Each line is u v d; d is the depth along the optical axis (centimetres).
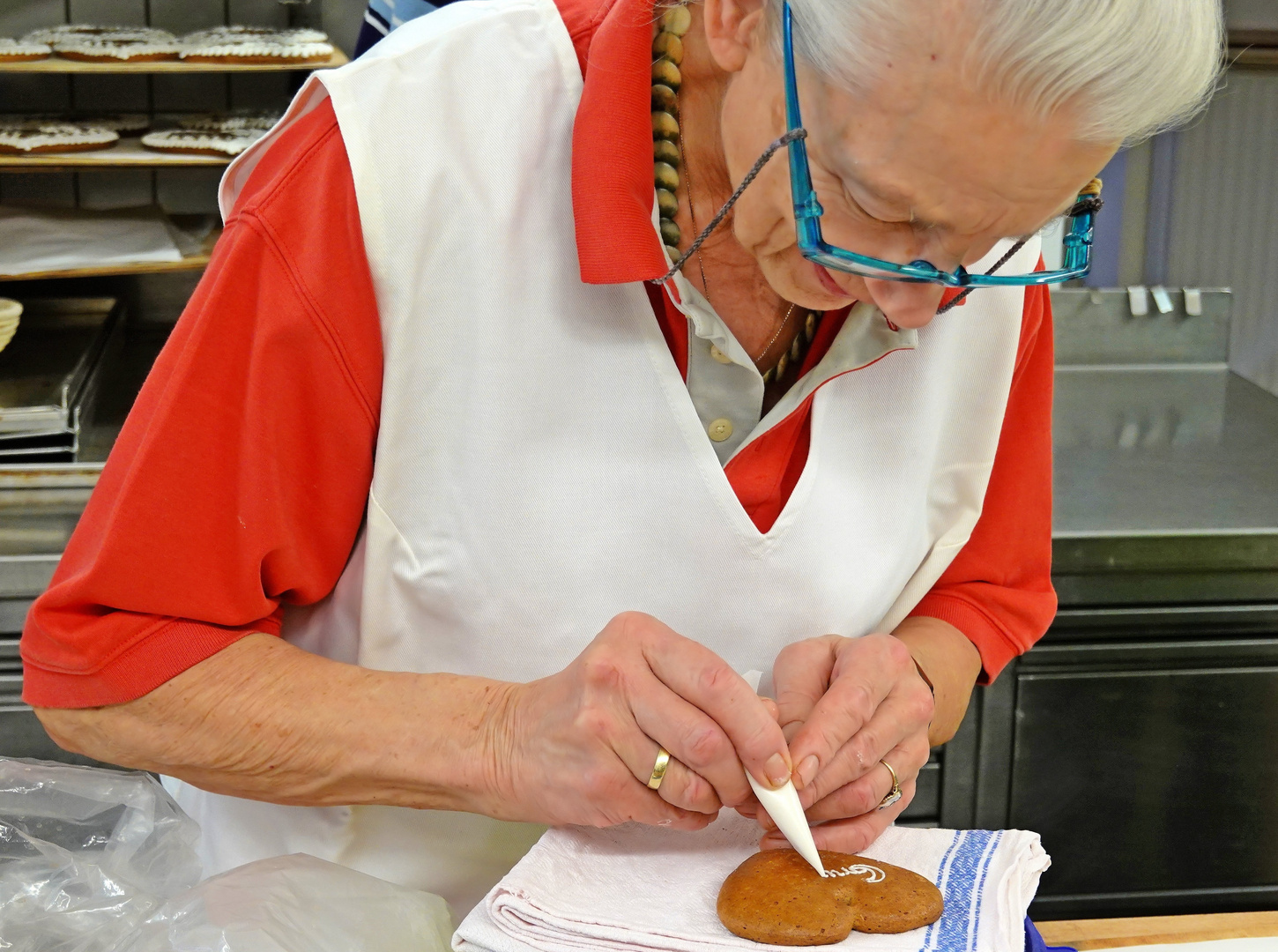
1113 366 219
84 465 150
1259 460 180
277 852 95
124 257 166
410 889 88
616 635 79
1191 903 163
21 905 71
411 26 87
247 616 81
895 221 64
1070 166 59
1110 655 154
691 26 78
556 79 82
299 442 80
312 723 79
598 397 85
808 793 79
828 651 88
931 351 93
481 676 90
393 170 78
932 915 71
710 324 82
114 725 80
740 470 89
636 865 78
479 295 82
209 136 167
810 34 62
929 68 57
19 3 185
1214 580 153
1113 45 54
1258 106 202
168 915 71
